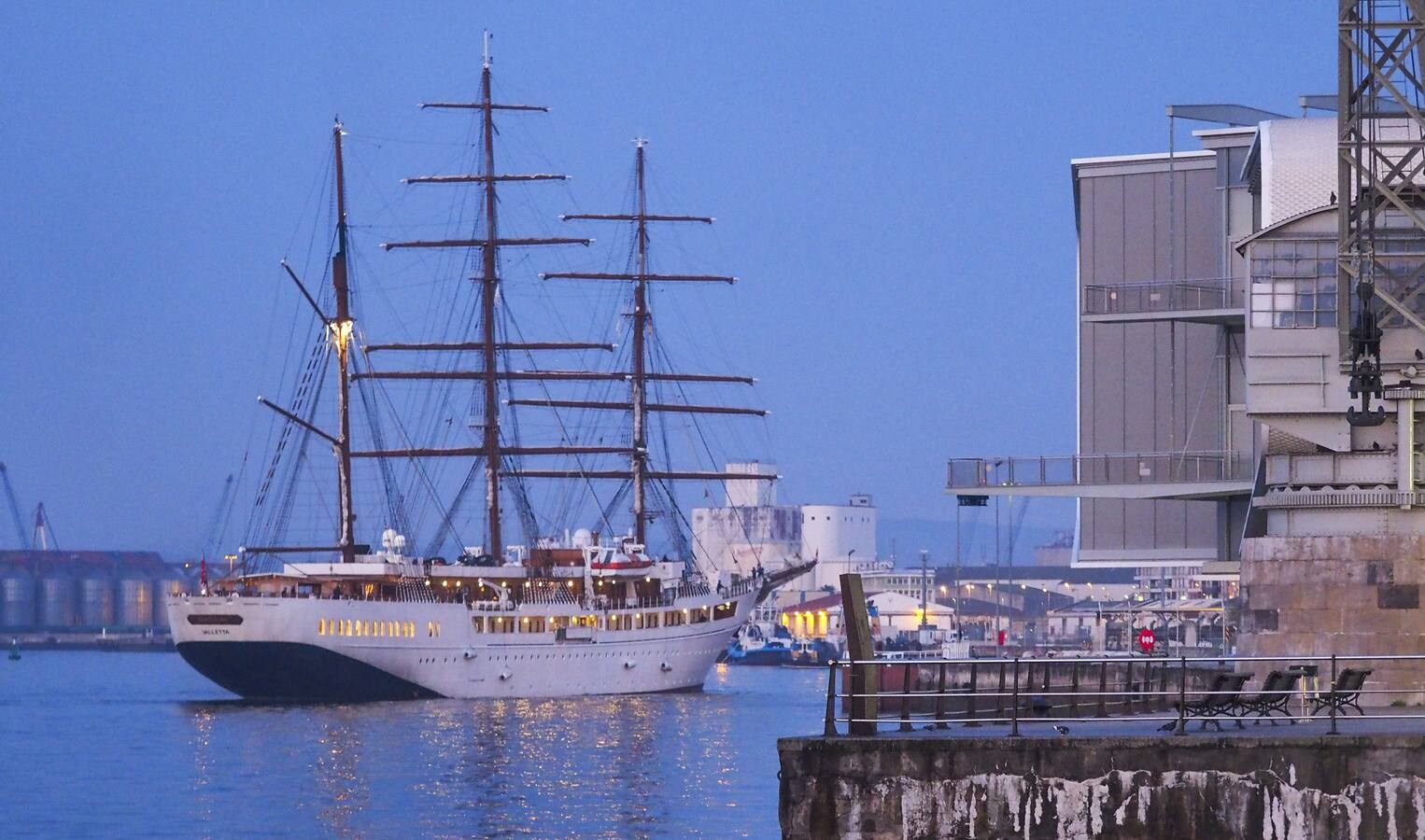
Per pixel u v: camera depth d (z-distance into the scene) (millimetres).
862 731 77750
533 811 173000
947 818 73812
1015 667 75938
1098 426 180500
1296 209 136125
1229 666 127250
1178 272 182250
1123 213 184625
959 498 170250
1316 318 110000
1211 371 176750
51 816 176500
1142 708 103500
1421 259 107750
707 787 191750
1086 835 72938
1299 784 71812
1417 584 106562
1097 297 177875
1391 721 84625
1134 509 182000
